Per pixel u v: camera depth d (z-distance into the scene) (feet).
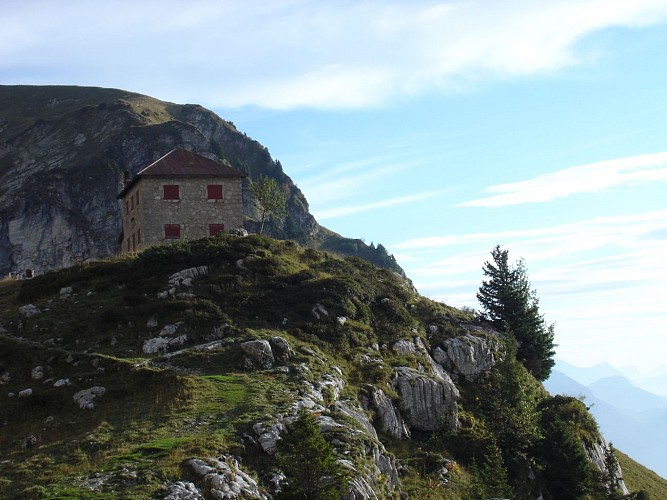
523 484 158.20
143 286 192.95
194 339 167.32
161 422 124.36
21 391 145.59
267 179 364.79
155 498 95.86
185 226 253.24
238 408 129.39
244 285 194.80
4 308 197.77
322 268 217.36
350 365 169.48
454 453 160.35
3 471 109.60
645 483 227.40
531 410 177.17
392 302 205.77
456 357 196.95
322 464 99.81
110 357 154.61
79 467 106.32
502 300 240.73
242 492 101.55
